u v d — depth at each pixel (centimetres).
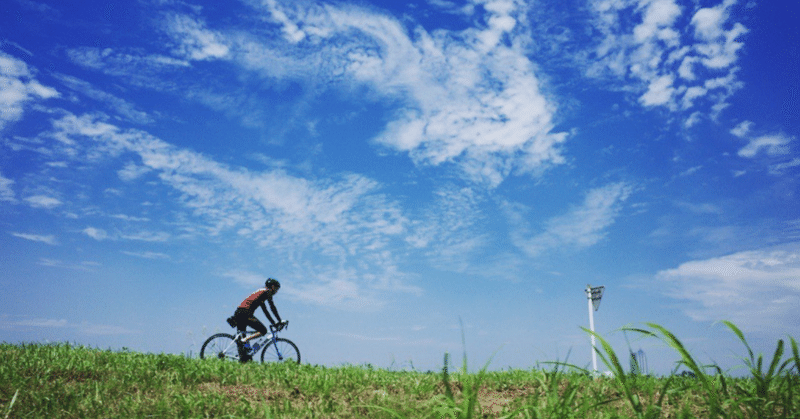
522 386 505
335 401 460
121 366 623
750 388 375
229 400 457
